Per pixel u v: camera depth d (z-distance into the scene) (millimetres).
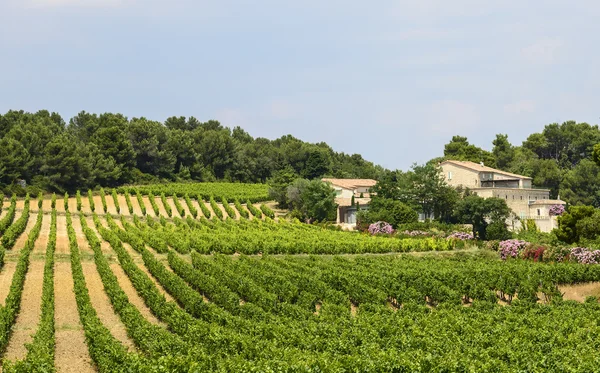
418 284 47406
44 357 27156
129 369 26078
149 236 71188
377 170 166000
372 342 29844
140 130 136875
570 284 52438
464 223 86625
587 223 67500
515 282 47812
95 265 57031
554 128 163750
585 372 26422
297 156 166375
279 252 68125
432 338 30750
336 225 94250
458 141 167250
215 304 42250
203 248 65500
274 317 36281
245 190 121438
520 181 110812
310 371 25141
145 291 43688
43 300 40125
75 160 111375
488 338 31312
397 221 87500
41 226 79062
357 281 46594
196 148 149500
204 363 25953
